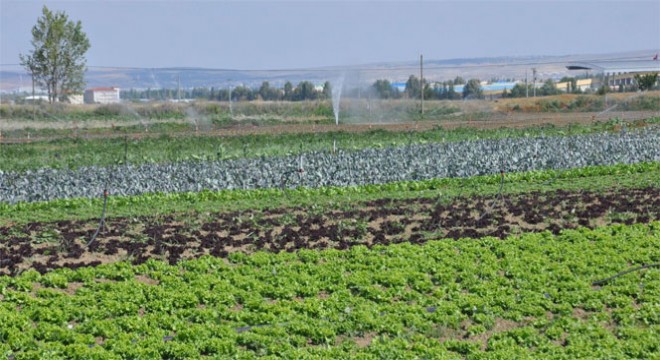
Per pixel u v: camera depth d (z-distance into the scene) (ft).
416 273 218.38
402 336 178.70
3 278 213.66
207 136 599.16
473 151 416.05
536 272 223.30
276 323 183.83
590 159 428.15
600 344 172.14
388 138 556.10
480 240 256.11
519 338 176.45
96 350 167.02
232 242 257.34
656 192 343.46
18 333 175.22
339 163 374.43
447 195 343.67
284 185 363.15
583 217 292.81
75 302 197.88
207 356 167.53
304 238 263.90
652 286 208.03
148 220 294.66
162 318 185.37
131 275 222.48
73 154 489.67
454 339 177.58
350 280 213.66
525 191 352.69
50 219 303.07
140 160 444.14
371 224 287.28
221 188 358.23
